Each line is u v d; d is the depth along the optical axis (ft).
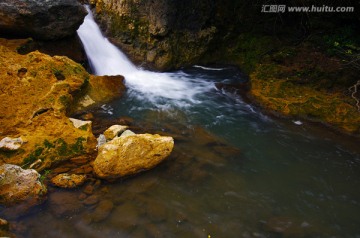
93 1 34.71
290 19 33.63
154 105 25.72
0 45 22.63
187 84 30.37
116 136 19.70
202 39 33.91
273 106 25.64
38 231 13.96
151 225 14.70
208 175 18.15
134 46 33.12
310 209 16.56
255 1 33.22
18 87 20.42
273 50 32.65
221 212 15.80
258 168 19.30
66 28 26.22
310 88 27.32
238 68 33.81
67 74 23.08
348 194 17.78
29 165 16.84
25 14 23.59
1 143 16.92
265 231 14.94
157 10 31.50
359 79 26.91
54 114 19.90
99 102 24.44
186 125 23.16
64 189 16.12
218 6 33.50
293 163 20.01
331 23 31.32
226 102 27.20
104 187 16.57
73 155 18.06
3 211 14.64
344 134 22.82
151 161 17.78
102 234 14.07
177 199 16.31
